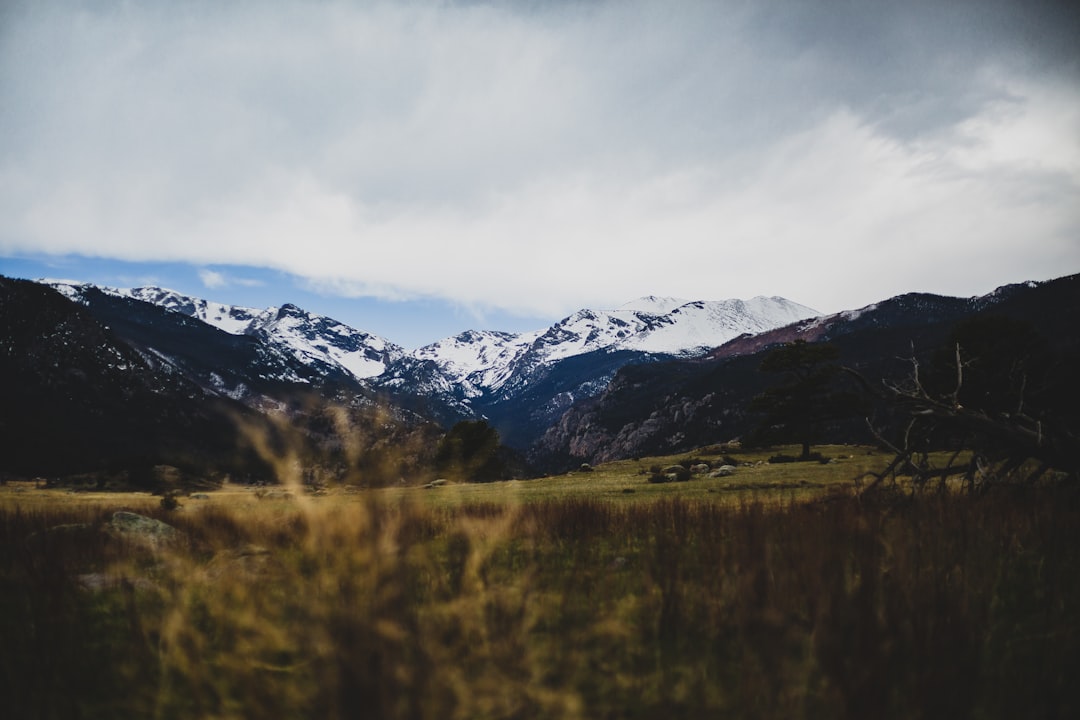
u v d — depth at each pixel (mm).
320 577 2912
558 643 3686
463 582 3771
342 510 2795
